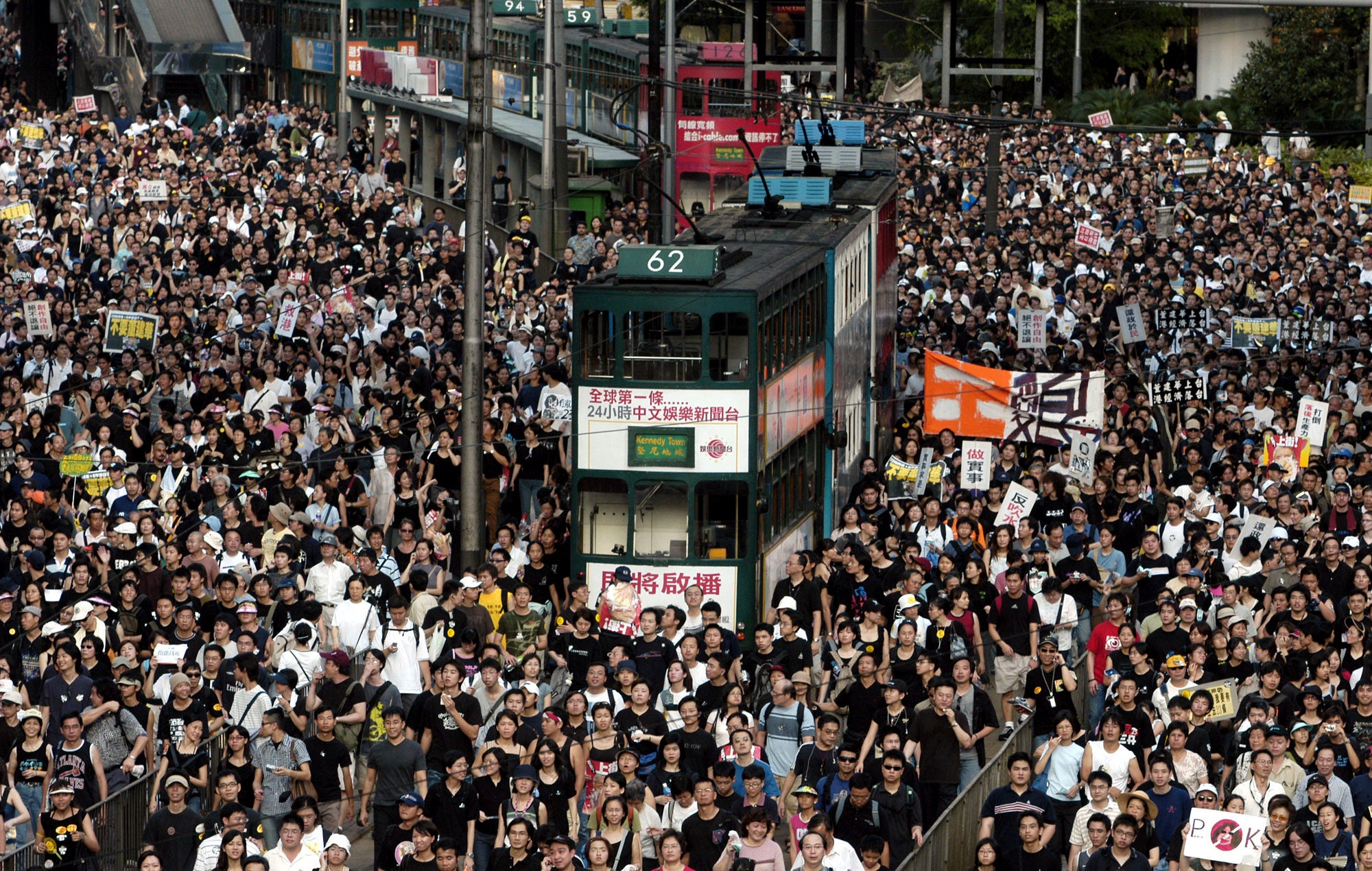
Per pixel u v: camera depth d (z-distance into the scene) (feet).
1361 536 146.20
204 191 303.89
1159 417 174.19
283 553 134.00
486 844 103.81
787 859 109.70
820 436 163.84
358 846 115.03
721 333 139.95
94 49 503.20
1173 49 515.91
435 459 162.91
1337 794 104.17
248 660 112.37
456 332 207.51
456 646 123.85
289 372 192.03
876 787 100.17
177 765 110.73
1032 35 498.69
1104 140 365.40
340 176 322.75
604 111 324.80
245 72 495.41
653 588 140.97
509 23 357.00
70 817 102.83
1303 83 424.46
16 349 203.62
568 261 250.57
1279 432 166.20
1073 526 149.89
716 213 186.50
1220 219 281.54
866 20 556.92
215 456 163.22
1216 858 96.63
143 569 135.13
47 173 310.45
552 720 106.11
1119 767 105.60
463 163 327.06
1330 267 241.96
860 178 210.59
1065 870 98.99
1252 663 120.57
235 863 94.79
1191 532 143.54
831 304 164.76
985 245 263.49
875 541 140.15
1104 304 222.69
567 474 157.79
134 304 218.38
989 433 169.17
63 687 112.06
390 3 428.15
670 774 101.60
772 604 138.31
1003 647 127.95
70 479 161.99
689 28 369.09
